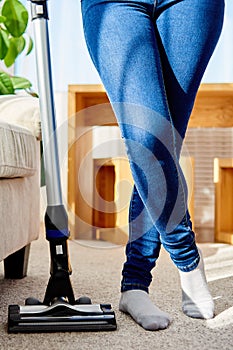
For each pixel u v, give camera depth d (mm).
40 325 1257
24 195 1759
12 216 1602
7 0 2289
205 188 3658
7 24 2305
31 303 1341
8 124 1538
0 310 1454
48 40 1327
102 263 2256
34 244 2797
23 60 3539
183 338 1219
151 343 1183
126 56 1223
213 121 3158
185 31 1288
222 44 3525
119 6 1251
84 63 3559
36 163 1830
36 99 1938
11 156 1510
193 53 1300
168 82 1313
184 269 1387
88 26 1292
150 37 1242
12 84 2312
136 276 1427
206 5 1303
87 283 1816
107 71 1247
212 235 3256
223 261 2293
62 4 3553
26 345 1164
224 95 3090
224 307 1487
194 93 1341
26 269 1936
